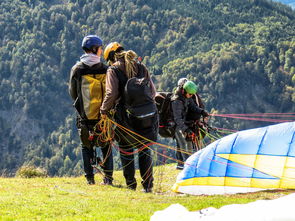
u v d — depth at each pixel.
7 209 21.23
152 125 27.89
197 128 36.78
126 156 29.14
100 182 32.69
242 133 30.19
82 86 29.30
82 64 29.39
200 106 37.72
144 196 25.86
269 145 28.83
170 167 40.09
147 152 29.03
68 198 24.48
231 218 15.31
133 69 27.89
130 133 27.92
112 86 27.56
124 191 28.05
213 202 23.39
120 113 28.00
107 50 28.83
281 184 27.75
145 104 27.38
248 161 28.95
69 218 19.84
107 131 28.28
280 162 28.16
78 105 29.83
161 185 33.53
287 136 28.64
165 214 16.84
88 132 29.62
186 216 16.44
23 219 19.48
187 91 35.75
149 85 28.12
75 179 34.00
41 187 28.55
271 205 15.09
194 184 29.95
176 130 37.06
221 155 29.88
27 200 23.28
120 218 20.03
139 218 20.06
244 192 28.47
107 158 30.73
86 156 30.98
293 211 14.50
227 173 29.27
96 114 29.31
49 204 22.52
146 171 29.16
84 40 29.58
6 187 28.08
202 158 30.47
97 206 22.39
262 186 28.08
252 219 14.93
